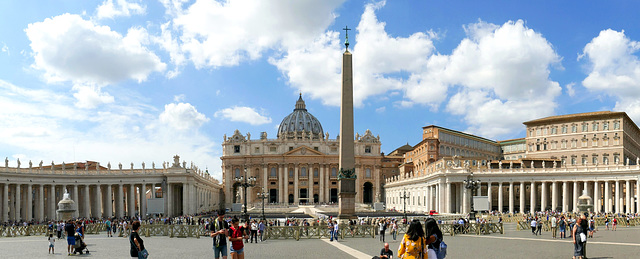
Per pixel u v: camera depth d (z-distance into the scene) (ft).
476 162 325.21
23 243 123.03
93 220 232.32
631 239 115.96
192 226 141.59
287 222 160.86
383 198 518.37
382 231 123.85
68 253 94.22
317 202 508.12
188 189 322.96
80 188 312.91
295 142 513.86
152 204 226.58
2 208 262.88
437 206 309.22
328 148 516.73
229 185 509.35
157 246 110.93
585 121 355.36
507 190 357.20
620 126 339.16
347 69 157.79
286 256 88.17
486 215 250.16
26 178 265.13
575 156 357.61
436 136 427.74
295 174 502.38
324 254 91.15
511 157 494.59
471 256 83.51
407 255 43.29
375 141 518.37
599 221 182.29
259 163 508.12
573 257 76.54
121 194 305.12
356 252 94.53
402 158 550.77
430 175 321.93
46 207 326.65
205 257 88.22
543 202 301.43
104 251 101.55
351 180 156.15
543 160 336.70
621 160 336.29
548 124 374.63
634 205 292.81
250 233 118.42
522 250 92.63
